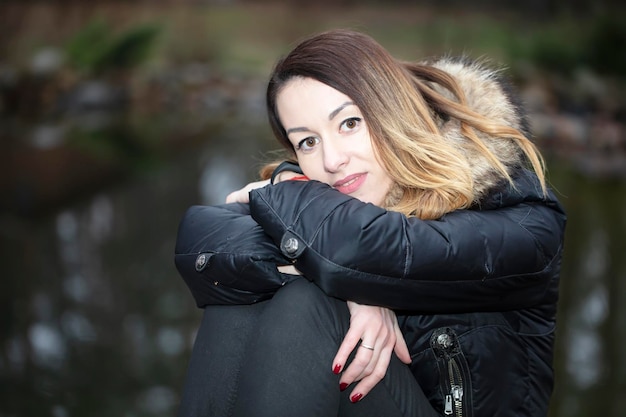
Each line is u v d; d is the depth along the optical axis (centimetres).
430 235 117
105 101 1008
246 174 558
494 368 128
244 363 121
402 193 134
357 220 116
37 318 294
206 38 1339
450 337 126
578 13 1191
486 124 132
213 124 870
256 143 705
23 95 958
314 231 117
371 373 120
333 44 131
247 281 124
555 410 207
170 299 317
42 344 270
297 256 117
